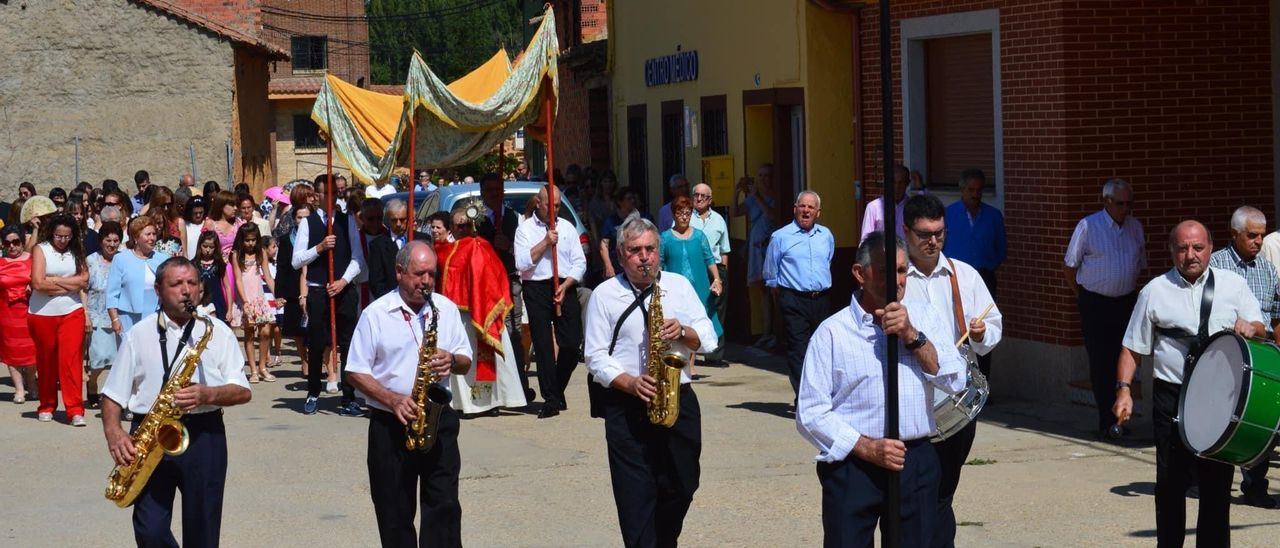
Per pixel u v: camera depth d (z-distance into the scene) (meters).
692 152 21.22
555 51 14.36
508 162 42.12
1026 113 13.85
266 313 17.17
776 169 18.47
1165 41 13.48
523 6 42.91
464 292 13.82
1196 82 13.56
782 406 14.16
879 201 14.52
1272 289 9.57
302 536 9.57
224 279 16.16
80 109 34.88
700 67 20.69
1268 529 9.00
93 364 15.33
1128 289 11.94
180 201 20.05
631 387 7.73
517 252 13.88
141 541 7.33
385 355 7.81
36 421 14.56
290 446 12.88
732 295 19.48
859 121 16.78
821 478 6.49
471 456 12.15
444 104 14.48
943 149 15.49
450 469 7.88
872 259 6.29
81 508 10.59
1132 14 13.41
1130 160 13.49
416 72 14.45
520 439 12.88
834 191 17.48
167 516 7.40
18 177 34.81
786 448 12.05
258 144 39.75
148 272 14.70
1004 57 14.09
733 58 19.52
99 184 35.00
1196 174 13.61
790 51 17.83
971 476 10.73
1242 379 7.20
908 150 15.71
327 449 12.72
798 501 10.12
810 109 17.42
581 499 10.48
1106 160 13.45
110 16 34.75
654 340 7.73
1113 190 11.91
